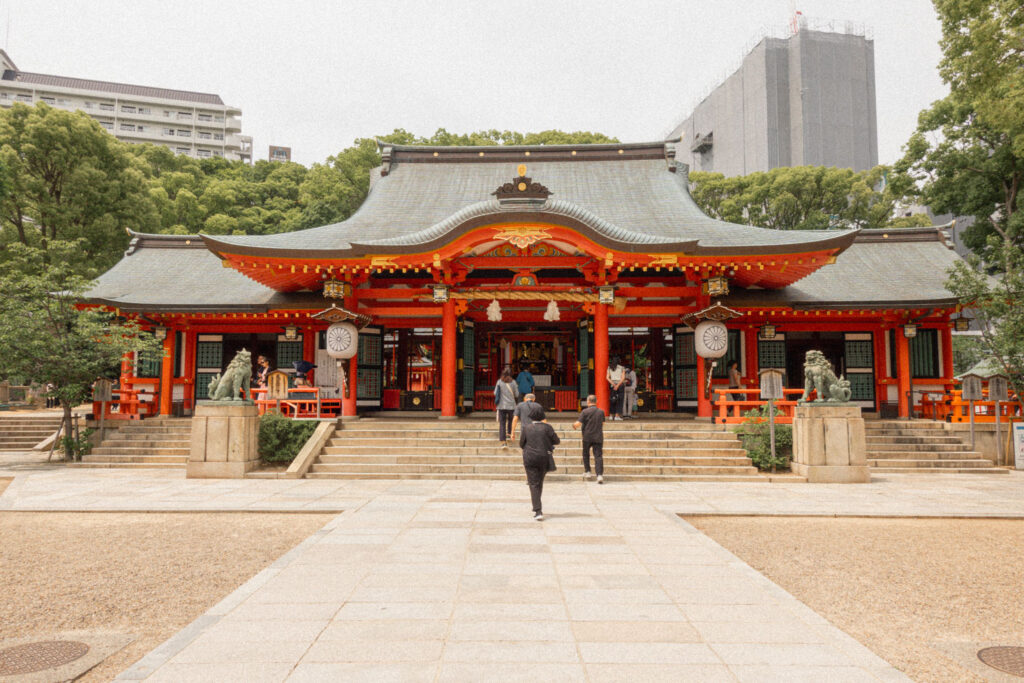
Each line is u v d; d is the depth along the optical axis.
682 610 5.59
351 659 4.48
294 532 9.11
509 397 15.76
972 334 28.77
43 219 35.34
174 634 5.24
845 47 85.31
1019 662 4.76
